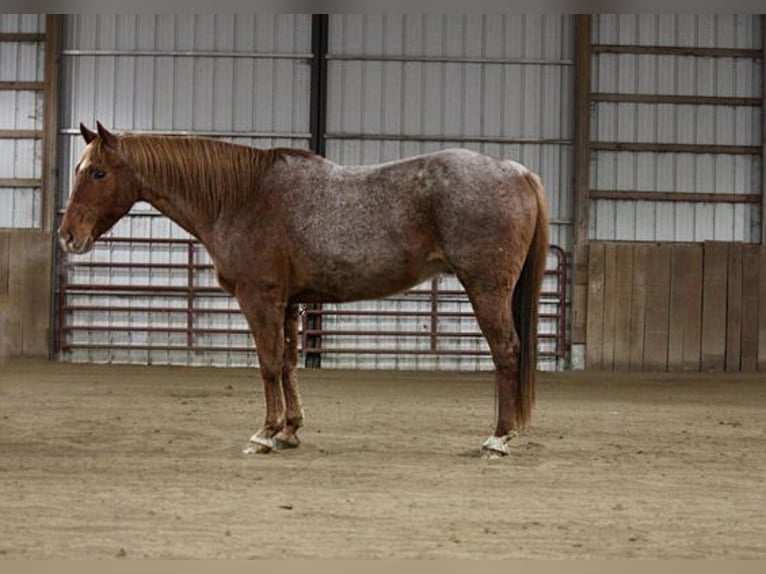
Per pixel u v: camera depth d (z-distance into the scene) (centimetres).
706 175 2055
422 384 1677
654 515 624
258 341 838
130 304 2033
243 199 842
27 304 2016
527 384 827
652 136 2055
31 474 732
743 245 2039
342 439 943
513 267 816
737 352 2036
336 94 2045
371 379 1764
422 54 2050
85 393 1377
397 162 831
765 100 2044
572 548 538
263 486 695
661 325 2034
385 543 540
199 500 643
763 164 2048
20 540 534
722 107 2058
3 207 2038
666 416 1221
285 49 2045
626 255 2033
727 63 2058
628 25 2053
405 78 2050
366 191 826
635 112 2053
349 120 2047
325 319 2020
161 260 2033
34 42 2041
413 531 569
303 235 827
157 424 1038
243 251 837
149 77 2045
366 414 1177
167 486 689
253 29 2045
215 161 849
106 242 2028
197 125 2045
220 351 2025
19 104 2041
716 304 2038
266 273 831
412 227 816
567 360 2038
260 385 1568
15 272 2014
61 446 874
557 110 2058
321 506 630
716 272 2038
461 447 902
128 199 864
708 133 2058
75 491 668
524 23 2058
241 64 2045
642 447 927
